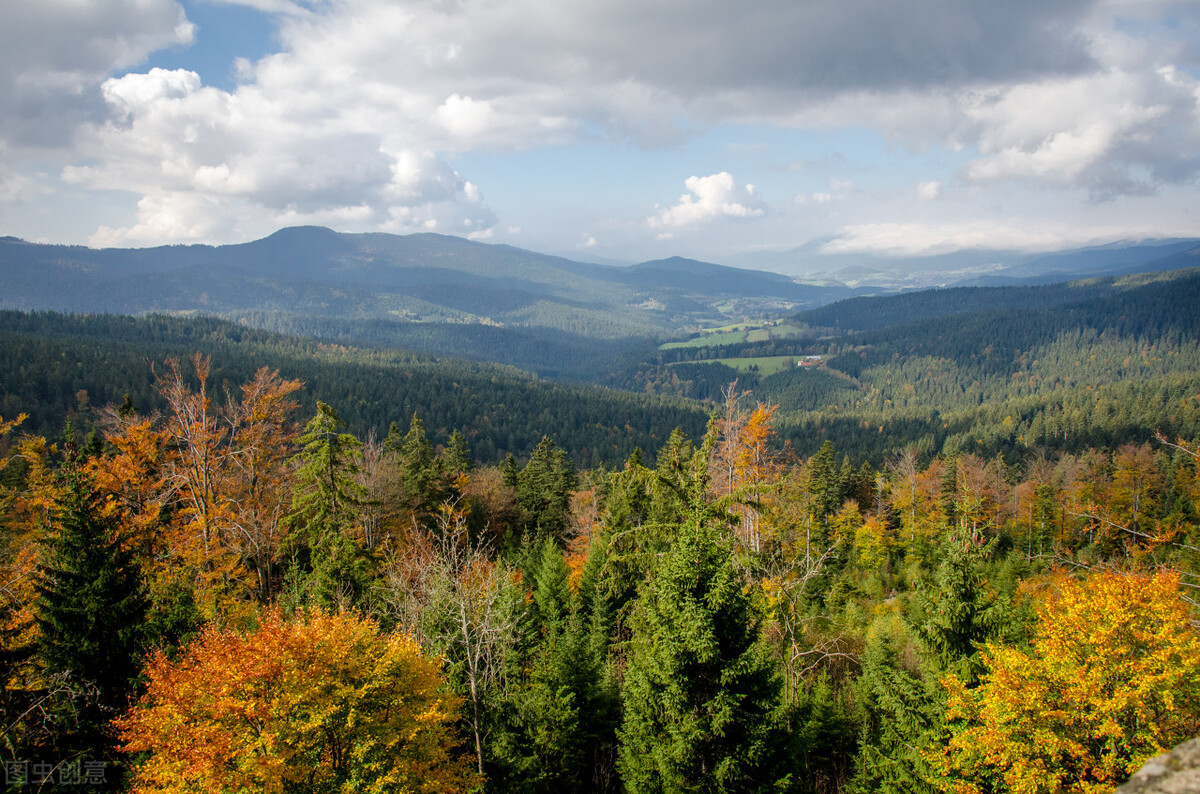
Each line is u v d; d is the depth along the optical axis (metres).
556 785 19.66
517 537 49.25
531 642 26.72
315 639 13.40
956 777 14.92
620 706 22.95
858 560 52.34
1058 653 13.42
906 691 17.42
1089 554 44.94
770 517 25.45
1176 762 4.79
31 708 16.41
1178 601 12.96
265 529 30.98
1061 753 13.02
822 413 195.38
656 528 21.38
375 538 36.62
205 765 11.70
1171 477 60.22
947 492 57.03
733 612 14.53
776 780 14.28
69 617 17.72
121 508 26.59
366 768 13.02
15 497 32.00
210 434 28.14
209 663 12.91
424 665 14.81
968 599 17.02
